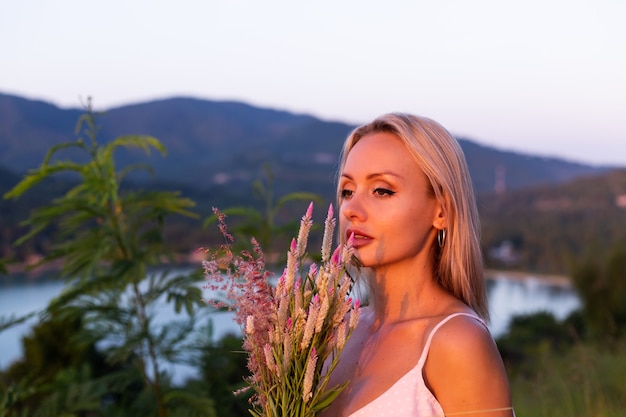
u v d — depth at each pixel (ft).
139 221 10.90
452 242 4.49
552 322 59.11
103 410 11.30
